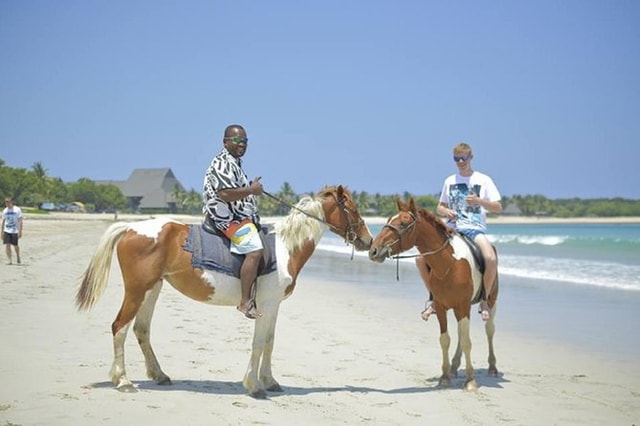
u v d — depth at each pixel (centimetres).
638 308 1580
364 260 3475
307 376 905
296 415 705
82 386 768
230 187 765
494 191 902
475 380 876
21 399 705
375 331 1287
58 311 1302
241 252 773
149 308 805
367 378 907
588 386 884
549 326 1358
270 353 816
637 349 1134
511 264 2866
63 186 14725
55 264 2283
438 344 1170
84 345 1008
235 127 783
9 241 2148
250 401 750
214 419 670
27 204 11900
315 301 1736
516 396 825
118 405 698
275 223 828
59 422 631
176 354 994
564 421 721
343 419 702
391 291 1984
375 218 13062
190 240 778
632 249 3819
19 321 1175
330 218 828
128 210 16450
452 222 934
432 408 761
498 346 1166
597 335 1259
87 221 8338
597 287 2000
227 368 920
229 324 1280
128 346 1026
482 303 891
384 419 710
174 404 715
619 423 717
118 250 775
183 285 783
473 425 699
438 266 839
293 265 805
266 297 789
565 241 4831
